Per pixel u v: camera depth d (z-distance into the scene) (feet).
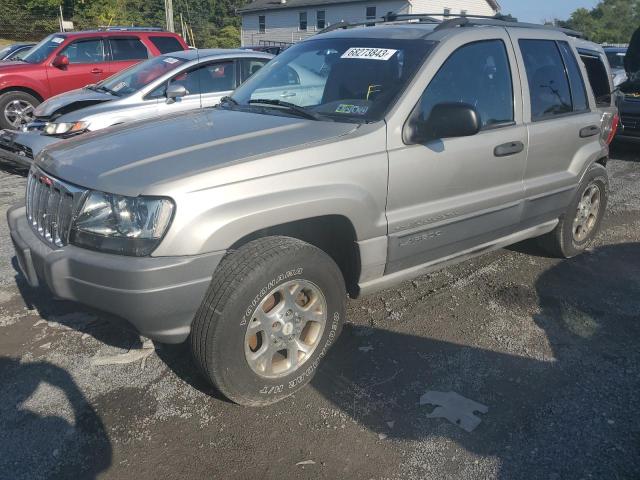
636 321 12.92
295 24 125.39
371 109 10.89
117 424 9.32
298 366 9.96
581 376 10.78
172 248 8.39
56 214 9.39
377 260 10.79
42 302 13.33
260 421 9.46
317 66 12.60
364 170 10.12
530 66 13.74
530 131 13.20
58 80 32.32
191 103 24.08
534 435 9.18
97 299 8.66
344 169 9.89
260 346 9.54
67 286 8.88
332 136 10.11
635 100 31.24
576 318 13.01
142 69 25.57
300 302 9.98
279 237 9.57
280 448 8.86
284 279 9.30
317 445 8.93
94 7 111.86
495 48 12.79
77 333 12.01
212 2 188.65
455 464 8.57
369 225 10.36
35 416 9.48
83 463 8.51
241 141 9.82
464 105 10.34
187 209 8.43
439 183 11.34
